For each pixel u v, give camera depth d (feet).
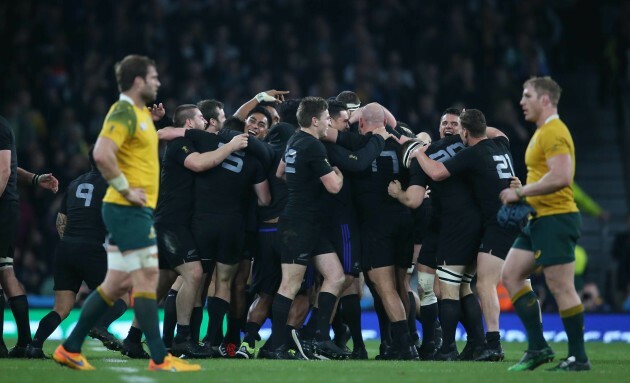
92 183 112.27
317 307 116.26
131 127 86.02
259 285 118.01
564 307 90.33
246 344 117.29
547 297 180.04
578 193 222.28
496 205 108.17
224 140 112.57
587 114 254.47
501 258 108.06
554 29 255.29
